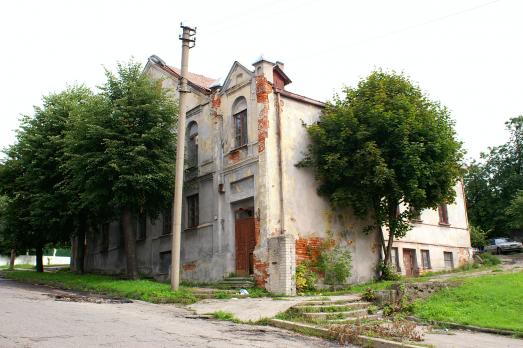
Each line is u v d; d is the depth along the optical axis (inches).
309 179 821.2
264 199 753.0
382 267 869.2
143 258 1069.1
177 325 428.1
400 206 1003.9
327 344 389.4
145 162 789.9
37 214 995.9
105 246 1258.6
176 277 658.8
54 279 919.0
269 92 795.4
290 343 377.7
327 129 826.8
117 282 765.3
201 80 1117.7
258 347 348.8
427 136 808.9
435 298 630.5
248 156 803.4
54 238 1128.8
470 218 1956.2
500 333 477.4
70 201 922.1
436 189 820.6
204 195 901.2
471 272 994.1
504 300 601.3
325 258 786.8
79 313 462.6
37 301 553.6
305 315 498.9
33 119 1035.9
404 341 401.4
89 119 810.8
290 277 699.4
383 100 807.1
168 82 1060.5
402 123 772.0
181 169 672.4
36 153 986.7
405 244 1001.5
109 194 823.7
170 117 853.2
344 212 855.7
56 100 1064.2
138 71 870.4
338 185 831.7
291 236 714.2
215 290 694.5
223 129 879.1
